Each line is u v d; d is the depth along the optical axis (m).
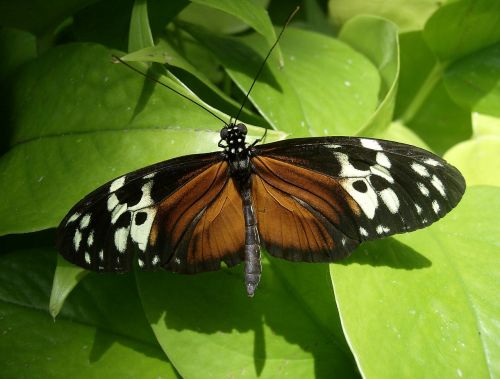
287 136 0.20
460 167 0.25
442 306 0.19
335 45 0.25
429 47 0.25
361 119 0.23
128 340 0.21
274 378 0.20
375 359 0.18
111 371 0.21
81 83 0.20
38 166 0.20
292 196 0.20
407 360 0.18
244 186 0.20
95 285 0.22
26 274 0.22
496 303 0.19
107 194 0.19
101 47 0.20
